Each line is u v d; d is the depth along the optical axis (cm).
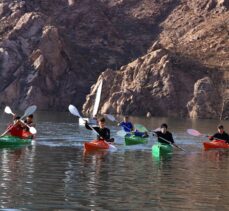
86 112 12031
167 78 11925
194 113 11325
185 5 17325
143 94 11781
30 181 2366
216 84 12044
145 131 4416
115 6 17850
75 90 13300
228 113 11262
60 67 13362
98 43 15325
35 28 13588
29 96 12494
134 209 1944
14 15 14288
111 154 3484
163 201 2075
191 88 12000
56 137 4766
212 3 16512
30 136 4106
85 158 3225
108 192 2198
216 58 13212
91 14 15838
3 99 12519
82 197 2094
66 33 15275
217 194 2225
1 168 2697
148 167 2931
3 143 3697
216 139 4156
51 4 15812
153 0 17938
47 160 3070
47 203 1983
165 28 16838
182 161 3250
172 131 6253
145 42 16412
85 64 14238
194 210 1947
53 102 12912
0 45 13300
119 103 11688
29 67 12912
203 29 15000
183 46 14100
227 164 3158
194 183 2466
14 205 1933
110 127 6631
